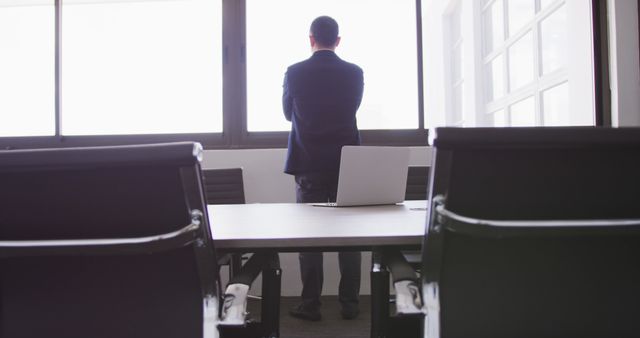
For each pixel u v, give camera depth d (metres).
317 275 2.16
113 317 0.71
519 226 0.57
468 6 4.15
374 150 1.49
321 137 1.90
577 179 0.60
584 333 0.68
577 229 0.58
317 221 1.06
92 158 0.57
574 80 2.38
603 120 2.16
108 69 2.91
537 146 0.55
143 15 2.93
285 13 2.89
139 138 2.83
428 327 0.68
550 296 0.67
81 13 2.92
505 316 0.69
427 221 0.65
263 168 2.72
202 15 2.89
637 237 0.64
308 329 2.06
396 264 0.82
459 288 0.68
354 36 2.89
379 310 0.90
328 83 1.92
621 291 0.66
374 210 1.35
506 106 3.53
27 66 2.88
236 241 0.80
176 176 0.61
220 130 2.87
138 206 0.63
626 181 0.60
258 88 2.87
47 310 0.71
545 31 2.82
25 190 0.62
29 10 2.90
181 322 0.71
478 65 4.00
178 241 0.61
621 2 2.10
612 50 2.12
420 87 2.87
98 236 0.65
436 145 0.56
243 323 0.71
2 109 2.88
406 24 2.89
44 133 2.86
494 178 0.60
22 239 0.65
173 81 2.89
